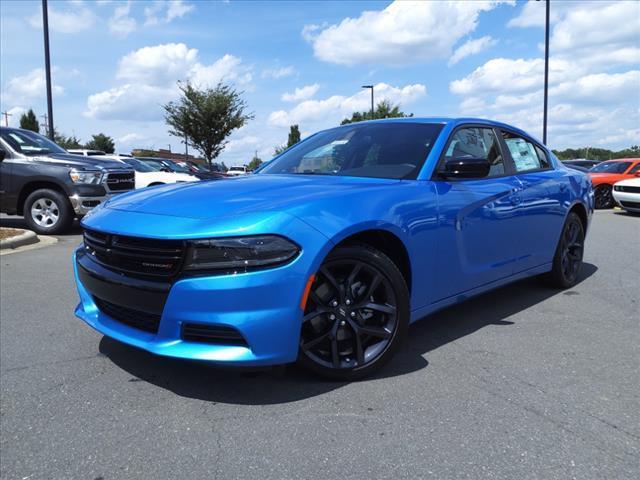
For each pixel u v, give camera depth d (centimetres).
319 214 270
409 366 317
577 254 512
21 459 226
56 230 931
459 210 344
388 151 369
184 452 229
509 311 433
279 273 252
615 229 1027
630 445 233
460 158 335
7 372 314
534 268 447
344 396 278
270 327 253
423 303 328
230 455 226
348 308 288
